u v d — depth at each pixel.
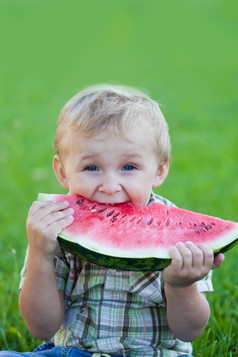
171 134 9.65
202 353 3.50
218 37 28.31
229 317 3.93
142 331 3.04
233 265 4.75
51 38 30.05
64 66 21.25
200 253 2.69
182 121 11.00
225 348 3.56
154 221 2.97
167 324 3.09
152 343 3.04
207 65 20.33
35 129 10.37
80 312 3.12
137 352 3.00
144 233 2.89
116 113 3.02
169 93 14.78
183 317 2.95
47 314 2.99
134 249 2.80
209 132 10.00
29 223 2.87
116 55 24.06
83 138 2.99
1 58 23.61
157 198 3.52
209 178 7.20
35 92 14.95
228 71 18.77
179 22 34.09
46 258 2.88
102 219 2.95
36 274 2.90
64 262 3.18
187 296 2.90
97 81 17.33
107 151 2.96
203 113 11.78
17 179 7.25
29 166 7.94
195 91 15.07
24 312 3.02
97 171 3.01
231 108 12.45
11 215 6.04
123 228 2.90
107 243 2.83
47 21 36.31
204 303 3.00
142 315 3.06
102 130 2.97
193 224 2.96
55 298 2.99
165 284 2.92
